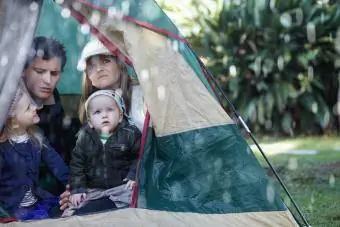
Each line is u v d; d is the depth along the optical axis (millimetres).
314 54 11039
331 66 11414
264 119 11203
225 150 4254
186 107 4277
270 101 11070
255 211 4156
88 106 4316
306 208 5707
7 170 4215
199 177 4250
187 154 4266
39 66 4539
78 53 5430
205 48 11680
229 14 11711
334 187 6605
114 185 4297
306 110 11258
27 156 4277
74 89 5344
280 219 4129
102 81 4449
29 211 4230
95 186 4297
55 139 4812
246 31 11391
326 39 11359
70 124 4859
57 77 4652
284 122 11125
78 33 5418
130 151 4316
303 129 11305
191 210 4160
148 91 4211
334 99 11508
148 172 4281
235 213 4160
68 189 4348
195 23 11891
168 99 4254
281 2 11453
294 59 11359
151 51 4230
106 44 4273
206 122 4281
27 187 4254
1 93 3926
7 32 3943
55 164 4520
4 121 3953
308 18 11414
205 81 4348
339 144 9750
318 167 7688
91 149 4281
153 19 4238
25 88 4301
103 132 4289
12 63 3936
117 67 4469
